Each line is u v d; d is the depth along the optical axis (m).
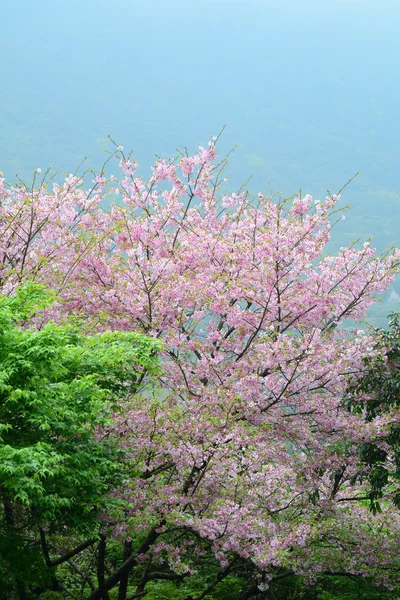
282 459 11.15
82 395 8.62
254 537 9.90
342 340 11.90
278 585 11.80
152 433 10.55
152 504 10.02
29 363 7.83
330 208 12.16
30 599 11.39
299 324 12.48
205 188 14.47
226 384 11.18
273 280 11.98
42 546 11.02
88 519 8.97
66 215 14.48
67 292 12.85
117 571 11.12
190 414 10.73
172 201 13.99
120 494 9.98
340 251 13.04
